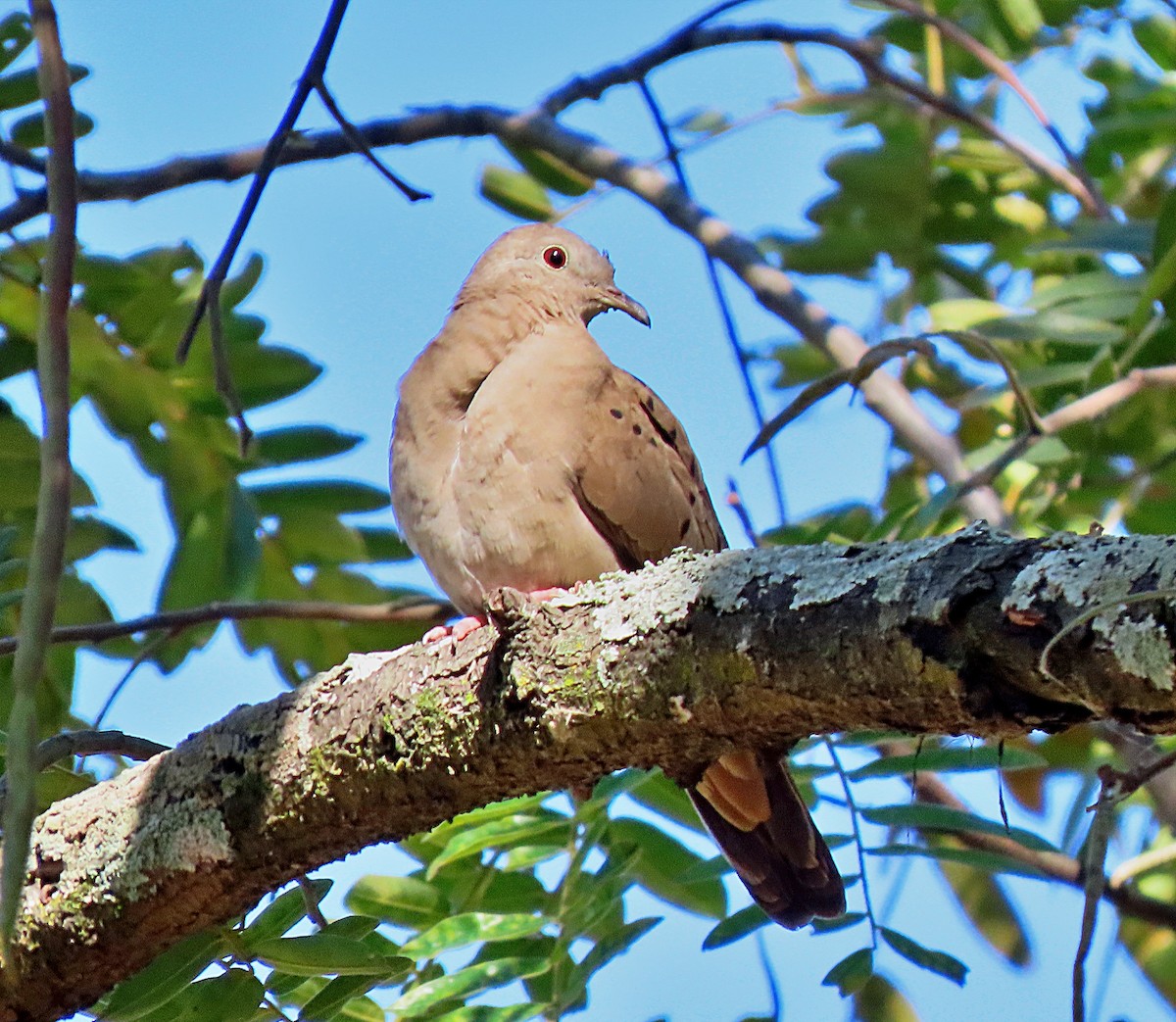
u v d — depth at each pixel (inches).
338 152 474.0
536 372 387.5
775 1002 329.1
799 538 416.8
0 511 464.8
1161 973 480.1
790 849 332.5
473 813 356.8
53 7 215.6
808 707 226.5
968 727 214.8
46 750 284.4
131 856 274.7
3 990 284.7
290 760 269.3
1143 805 487.5
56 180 208.7
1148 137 510.3
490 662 252.5
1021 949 489.1
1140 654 189.6
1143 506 477.1
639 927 322.3
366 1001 323.6
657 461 396.2
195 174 457.7
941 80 511.5
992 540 212.1
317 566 498.0
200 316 321.7
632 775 350.0
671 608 235.9
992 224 526.9
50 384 199.0
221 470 473.7
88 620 473.7
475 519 383.2
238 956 275.9
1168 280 382.6
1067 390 461.4
